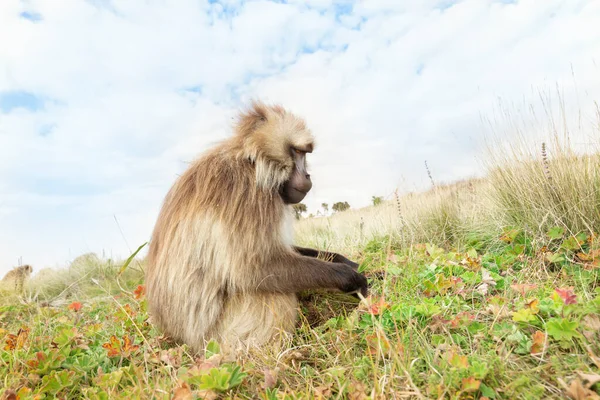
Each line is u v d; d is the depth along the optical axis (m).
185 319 1.00
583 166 1.29
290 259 1.00
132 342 1.09
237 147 1.06
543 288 0.99
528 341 0.76
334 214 3.58
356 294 1.11
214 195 0.99
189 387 0.75
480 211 1.63
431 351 0.79
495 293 1.05
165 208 1.09
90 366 0.94
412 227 1.76
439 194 1.97
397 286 1.16
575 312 0.78
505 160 1.47
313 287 1.00
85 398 0.82
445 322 0.88
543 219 1.25
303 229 2.88
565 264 1.13
